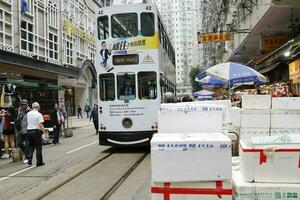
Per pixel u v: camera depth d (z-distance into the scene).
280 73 21.62
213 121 4.39
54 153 14.88
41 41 31.50
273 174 3.63
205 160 3.53
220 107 4.61
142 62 13.84
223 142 3.52
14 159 12.81
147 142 13.58
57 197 7.55
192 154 3.54
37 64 26.95
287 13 17.58
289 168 3.61
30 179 9.55
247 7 21.86
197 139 3.61
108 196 7.51
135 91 13.75
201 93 32.09
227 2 35.84
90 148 16.03
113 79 13.91
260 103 6.31
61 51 35.81
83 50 44.31
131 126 13.66
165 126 4.41
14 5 26.41
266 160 3.64
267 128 6.20
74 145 17.70
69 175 9.88
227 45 38.19
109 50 14.02
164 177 3.56
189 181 3.55
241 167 3.82
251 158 3.66
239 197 3.60
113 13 14.12
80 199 7.35
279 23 19.80
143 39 13.88
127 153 13.82
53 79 32.09
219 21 44.00
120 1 14.41
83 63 40.56
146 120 13.66
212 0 49.38
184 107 4.58
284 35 21.09
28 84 18.92
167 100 15.23
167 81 17.56
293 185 3.58
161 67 14.66
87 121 38.16
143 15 13.98
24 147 12.90
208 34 25.61
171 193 3.58
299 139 3.71
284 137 3.75
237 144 6.23
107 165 11.30
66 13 37.47
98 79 14.09
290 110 6.19
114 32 14.05
